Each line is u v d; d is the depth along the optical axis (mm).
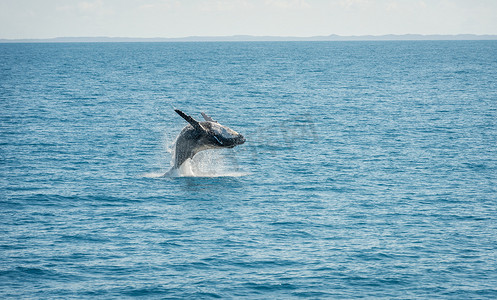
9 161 81438
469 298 40500
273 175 75125
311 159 84938
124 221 56000
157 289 41594
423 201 63062
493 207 60875
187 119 62781
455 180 72312
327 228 54188
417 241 50844
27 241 50406
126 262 46125
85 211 59031
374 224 55375
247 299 40281
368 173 76000
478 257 47344
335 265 45688
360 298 40438
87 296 40531
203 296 40594
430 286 42219
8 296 40438
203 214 58188
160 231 53188
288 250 48688
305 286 42156
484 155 87188
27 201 62188
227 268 45125
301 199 63812
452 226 54812
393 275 43938
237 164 81562
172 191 66500
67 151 89062
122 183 70062
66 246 49312
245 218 57000
